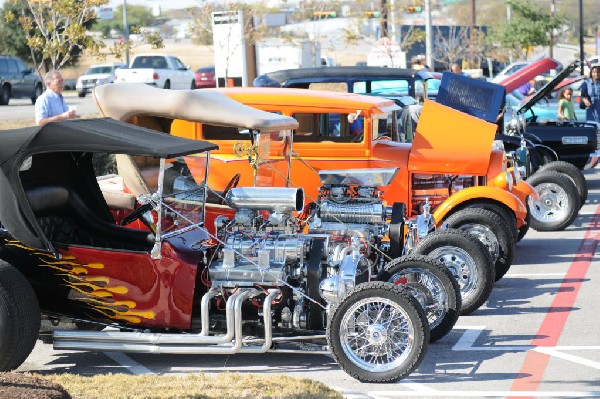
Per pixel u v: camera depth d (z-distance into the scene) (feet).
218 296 42.88
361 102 60.29
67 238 46.44
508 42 267.80
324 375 41.93
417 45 220.64
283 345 43.11
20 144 41.42
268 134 52.70
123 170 49.42
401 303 39.78
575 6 340.18
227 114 50.62
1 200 41.27
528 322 50.49
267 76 82.58
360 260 44.21
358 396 38.47
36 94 233.96
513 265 65.57
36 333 41.45
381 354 40.45
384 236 49.98
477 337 47.80
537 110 113.29
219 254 42.91
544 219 77.51
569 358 43.93
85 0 120.06
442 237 50.44
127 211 50.42
